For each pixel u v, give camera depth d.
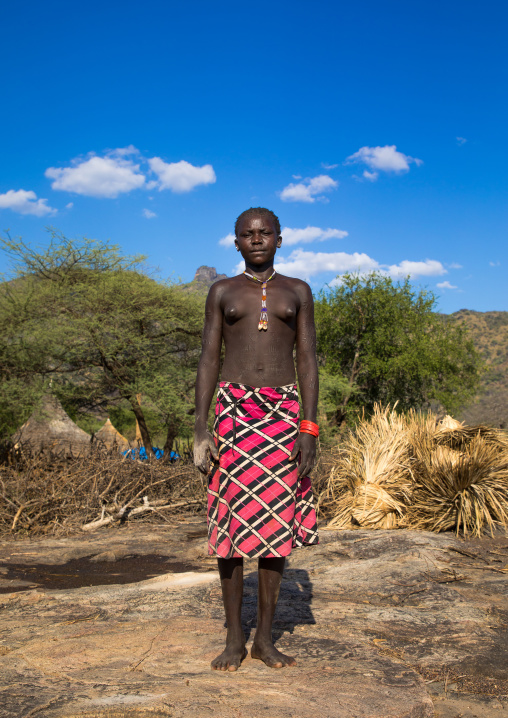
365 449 6.83
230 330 2.60
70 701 2.03
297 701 2.05
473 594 3.68
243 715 1.92
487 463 5.86
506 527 5.61
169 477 8.73
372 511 5.99
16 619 3.19
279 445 2.47
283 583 4.04
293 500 2.46
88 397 14.02
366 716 1.95
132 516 7.95
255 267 2.65
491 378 36.16
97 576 4.86
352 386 20.84
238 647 2.45
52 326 12.88
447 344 21.92
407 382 22.47
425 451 6.43
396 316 22.09
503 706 2.25
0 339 12.66
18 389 12.16
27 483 7.52
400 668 2.44
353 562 4.63
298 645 2.72
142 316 13.40
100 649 2.63
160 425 15.82
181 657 2.52
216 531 2.46
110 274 13.95
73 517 7.38
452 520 5.71
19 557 5.57
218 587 3.83
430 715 2.10
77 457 9.77
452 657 2.66
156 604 3.45
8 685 2.21
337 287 23.08
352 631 2.96
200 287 14.80
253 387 2.53
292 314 2.58
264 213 2.62
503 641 2.87
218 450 2.52
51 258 13.98
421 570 4.21
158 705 1.99
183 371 14.25
